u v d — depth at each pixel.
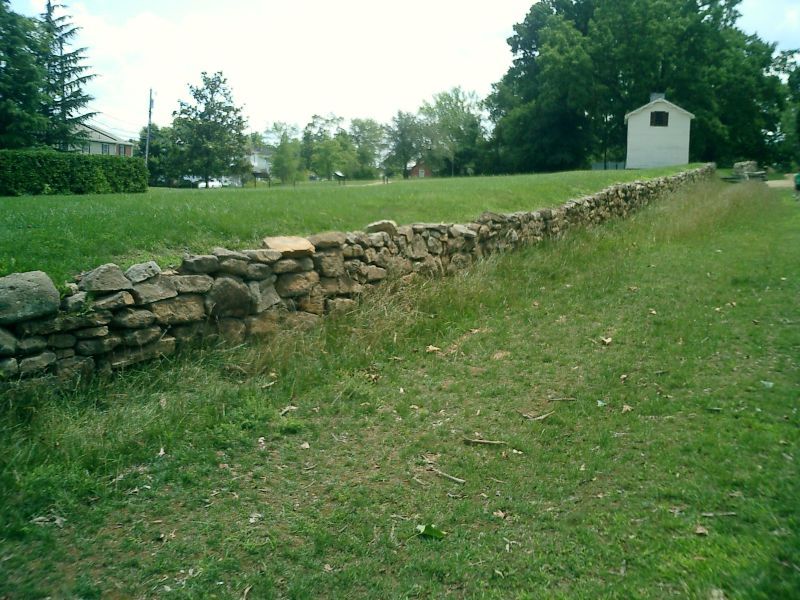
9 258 4.47
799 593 2.49
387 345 5.73
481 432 4.19
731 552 2.80
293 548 2.95
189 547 2.92
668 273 8.67
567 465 3.72
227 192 12.38
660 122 41.47
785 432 3.98
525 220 9.57
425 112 70.88
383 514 3.23
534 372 5.27
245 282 5.25
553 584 2.70
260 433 4.08
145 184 23.05
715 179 30.56
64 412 3.86
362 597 2.64
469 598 2.62
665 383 4.92
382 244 6.69
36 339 3.96
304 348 5.27
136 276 4.53
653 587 2.63
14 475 3.25
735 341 5.87
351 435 4.14
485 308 7.02
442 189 12.88
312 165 54.88
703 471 3.56
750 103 49.03
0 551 2.79
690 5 50.03
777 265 9.09
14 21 35.72
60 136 40.12
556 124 54.22
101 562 2.79
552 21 54.06
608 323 6.52
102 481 3.38
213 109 45.06
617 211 13.92
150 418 3.95
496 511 3.27
